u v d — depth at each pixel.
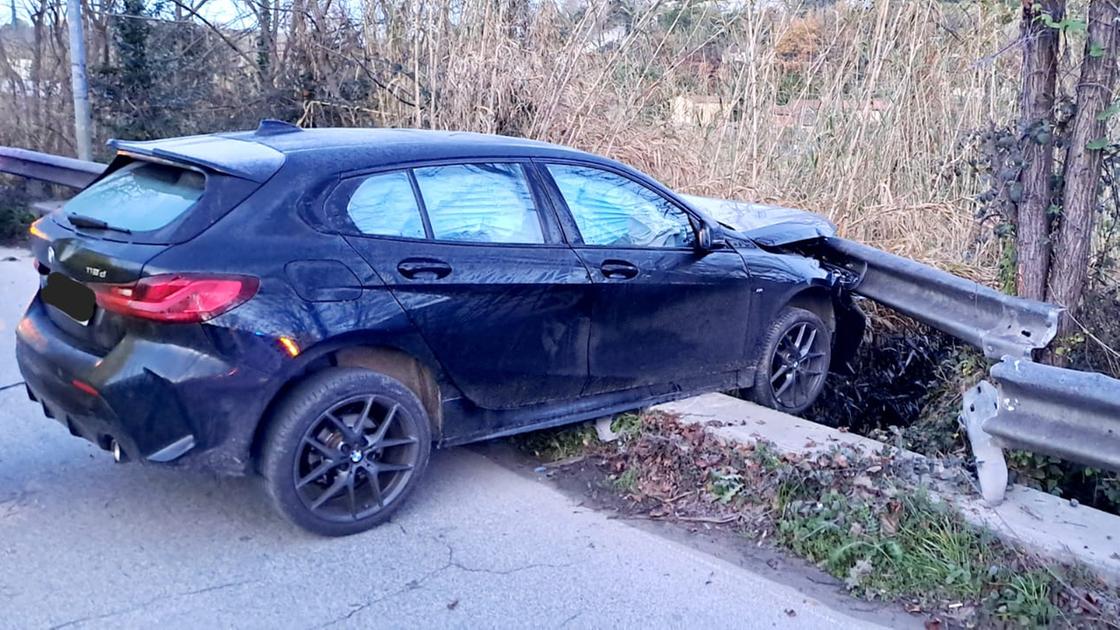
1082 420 4.00
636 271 4.94
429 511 4.50
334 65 11.23
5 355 6.45
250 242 3.84
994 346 5.22
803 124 9.16
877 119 8.77
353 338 4.02
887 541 4.06
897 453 4.68
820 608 3.78
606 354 4.92
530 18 9.89
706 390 5.52
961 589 3.83
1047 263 5.32
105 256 3.83
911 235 7.77
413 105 10.10
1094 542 3.92
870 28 9.03
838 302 6.29
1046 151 5.21
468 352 4.41
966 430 4.70
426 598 3.74
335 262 4.00
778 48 9.39
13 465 4.80
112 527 4.21
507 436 5.10
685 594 3.84
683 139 9.41
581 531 4.36
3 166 9.86
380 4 10.93
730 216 6.40
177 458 3.81
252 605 3.64
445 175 4.45
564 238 4.75
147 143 4.42
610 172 5.05
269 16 12.05
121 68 11.90
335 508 4.20
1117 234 5.80
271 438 3.94
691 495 4.70
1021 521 4.10
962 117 8.59
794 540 4.22
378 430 4.21
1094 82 4.96
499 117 9.65
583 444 5.23
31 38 12.16
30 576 3.77
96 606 3.59
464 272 4.33
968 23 8.70
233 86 12.50
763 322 5.67
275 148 4.22
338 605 3.66
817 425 5.09
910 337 6.79
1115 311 5.55
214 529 4.22
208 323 3.70
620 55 9.71
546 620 3.62
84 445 5.08
